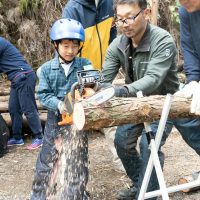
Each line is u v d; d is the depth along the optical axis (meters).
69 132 2.86
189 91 2.42
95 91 2.32
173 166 4.09
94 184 3.72
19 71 4.50
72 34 2.99
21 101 4.55
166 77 2.95
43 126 5.12
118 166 3.91
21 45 6.77
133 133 3.00
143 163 2.79
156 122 2.79
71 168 2.89
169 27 7.43
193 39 2.70
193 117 2.50
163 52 2.75
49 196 3.04
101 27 3.69
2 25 6.61
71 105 2.41
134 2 2.64
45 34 6.83
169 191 2.53
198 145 3.17
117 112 2.25
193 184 2.58
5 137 4.52
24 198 3.51
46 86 3.10
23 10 6.71
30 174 4.03
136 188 3.27
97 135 5.09
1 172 4.07
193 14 2.61
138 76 2.92
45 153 3.16
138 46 2.81
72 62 3.14
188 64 2.79
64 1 6.98
